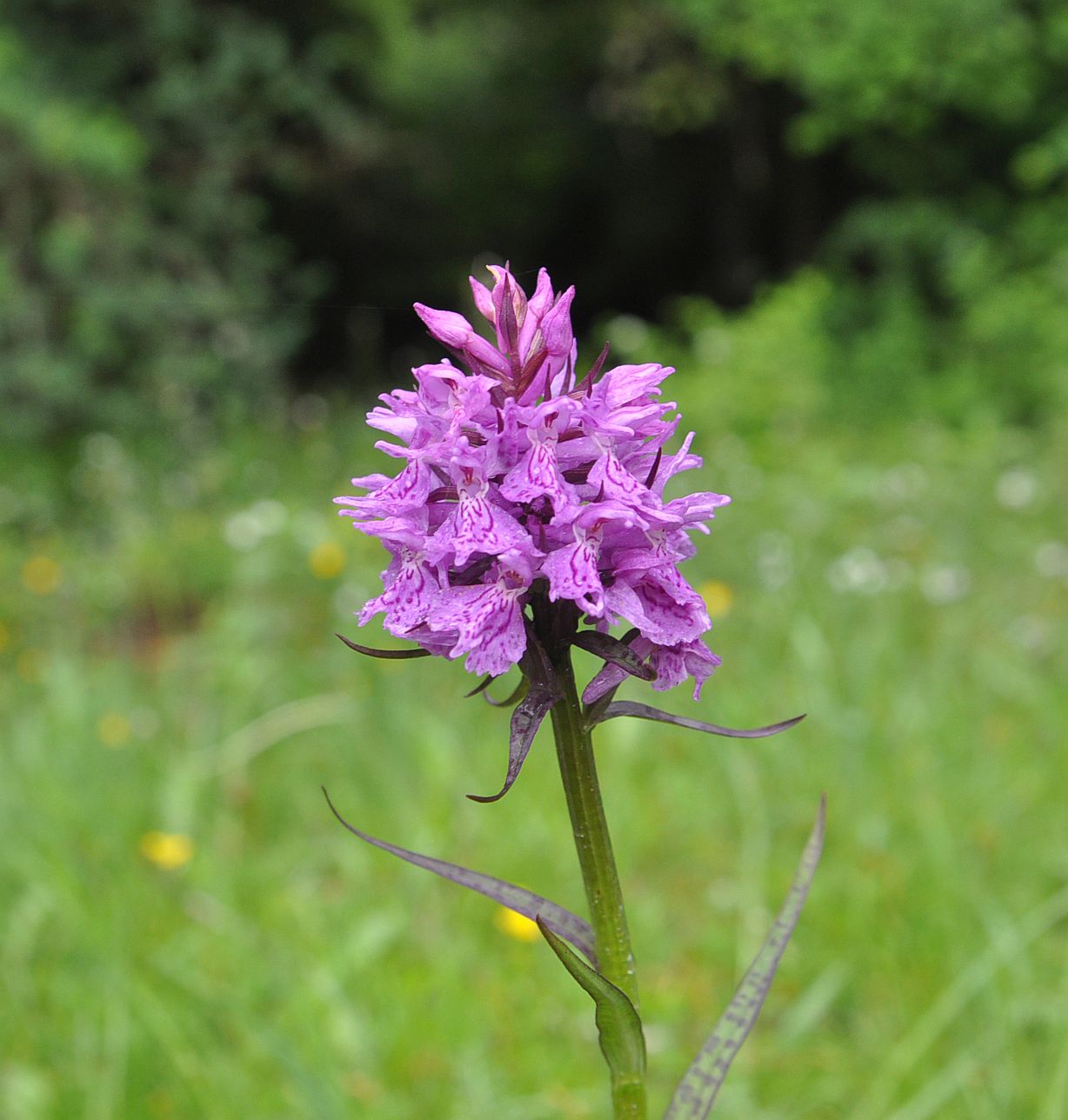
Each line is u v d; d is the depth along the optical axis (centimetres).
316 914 390
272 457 1067
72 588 765
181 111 1189
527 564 165
